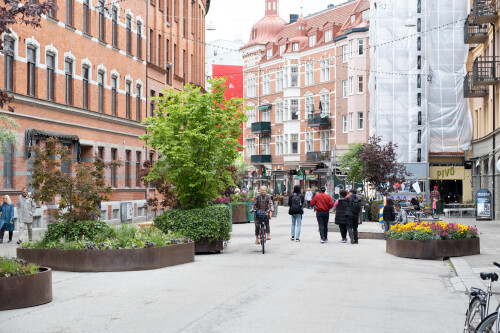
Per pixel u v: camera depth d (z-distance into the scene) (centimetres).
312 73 7681
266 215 2041
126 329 879
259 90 8788
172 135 2080
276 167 8388
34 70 2798
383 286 1308
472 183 4759
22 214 2280
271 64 8494
